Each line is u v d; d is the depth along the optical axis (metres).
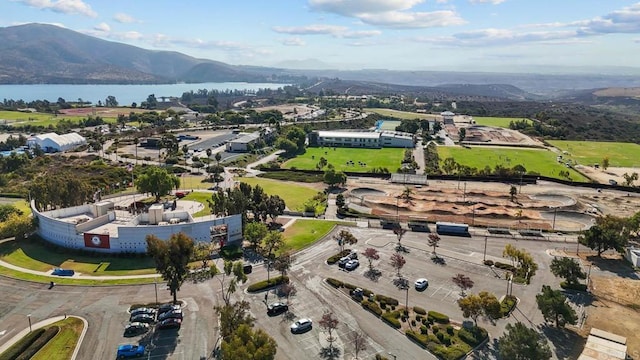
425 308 102.12
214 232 136.00
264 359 71.81
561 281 116.50
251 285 111.31
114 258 127.75
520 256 114.75
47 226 139.25
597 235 129.75
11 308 101.12
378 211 178.62
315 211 173.62
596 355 81.12
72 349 85.75
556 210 178.62
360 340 86.19
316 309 101.31
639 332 93.06
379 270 122.06
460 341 88.75
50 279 114.94
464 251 136.38
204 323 95.25
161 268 97.44
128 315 98.12
